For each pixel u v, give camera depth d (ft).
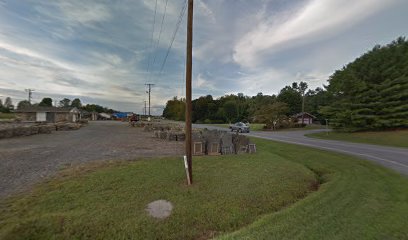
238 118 229.86
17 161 26.27
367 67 84.38
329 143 54.19
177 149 39.42
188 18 19.54
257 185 19.90
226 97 267.18
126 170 22.52
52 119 176.04
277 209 16.25
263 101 214.69
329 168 27.96
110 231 12.07
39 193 16.06
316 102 215.51
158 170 23.12
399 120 70.74
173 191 17.52
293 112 208.95
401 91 72.49
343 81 86.17
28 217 12.80
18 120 124.77
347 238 10.36
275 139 64.13
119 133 74.18
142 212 14.01
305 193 20.02
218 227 13.62
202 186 18.90
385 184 19.30
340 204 14.69
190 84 19.65
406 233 10.84
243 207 15.84
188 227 13.32
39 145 40.14
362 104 79.05
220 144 38.01
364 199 15.57
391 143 53.57
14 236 10.98
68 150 35.22
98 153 33.24
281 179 22.15
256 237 10.77
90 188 17.24
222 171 24.23
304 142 56.39
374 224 11.73
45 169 22.67
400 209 13.66
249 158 32.45
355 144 52.19
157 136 59.93
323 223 11.93
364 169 25.46
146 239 11.96
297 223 12.09
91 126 118.01
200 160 29.89
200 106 256.73
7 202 14.57
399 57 77.87
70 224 12.19
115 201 15.21
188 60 19.62
